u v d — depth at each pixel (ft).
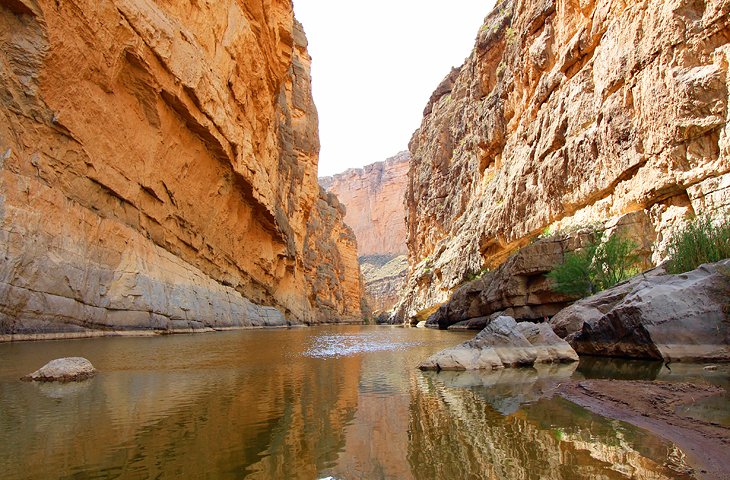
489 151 176.35
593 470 13.88
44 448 14.88
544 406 22.65
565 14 113.50
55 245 50.80
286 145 168.96
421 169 285.84
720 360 35.91
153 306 66.18
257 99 115.55
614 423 19.29
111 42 59.82
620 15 88.99
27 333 45.96
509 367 37.73
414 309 226.38
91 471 12.99
